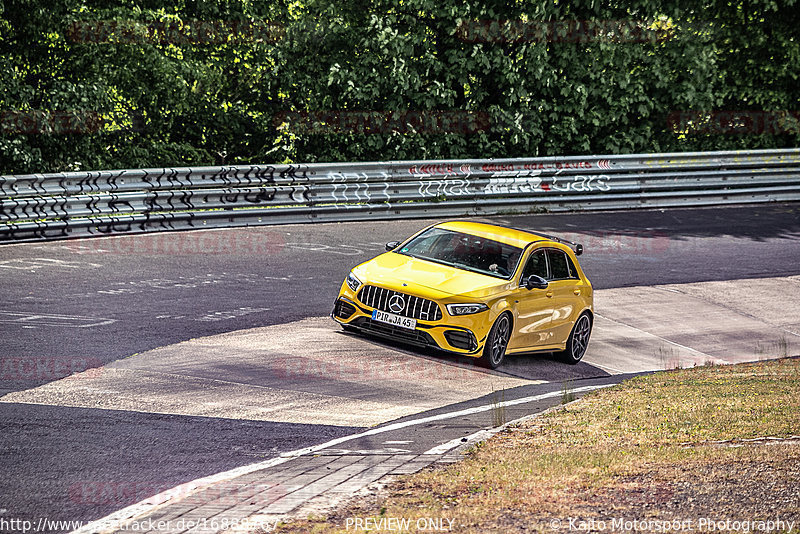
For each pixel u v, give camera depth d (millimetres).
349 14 39969
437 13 38375
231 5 39688
